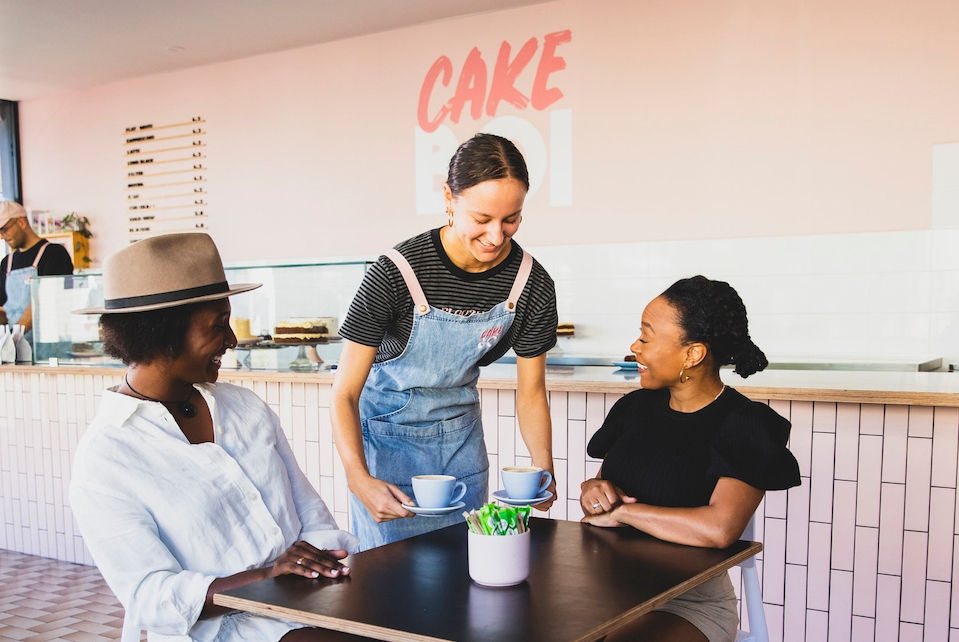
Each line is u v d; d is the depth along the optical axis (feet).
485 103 16.56
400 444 6.50
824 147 14.10
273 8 15.78
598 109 15.66
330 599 3.98
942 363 13.47
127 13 15.78
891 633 8.32
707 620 5.16
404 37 17.28
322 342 10.90
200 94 19.63
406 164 17.44
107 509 4.59
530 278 6.26
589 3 15.60
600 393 9.52
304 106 18.43
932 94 13.39
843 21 13.87
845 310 14.08
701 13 14.80
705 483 5.36
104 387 12.92
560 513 9.84
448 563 4.57
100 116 21.01
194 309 4.87
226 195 19.47
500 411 10.19
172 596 4.43
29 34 16.84
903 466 8.19
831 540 8.54
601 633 3.57
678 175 15.12
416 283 5.93
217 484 4.97
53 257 16.12
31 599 11.91
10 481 14.29
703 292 5.35
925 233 13.52
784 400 8.66
